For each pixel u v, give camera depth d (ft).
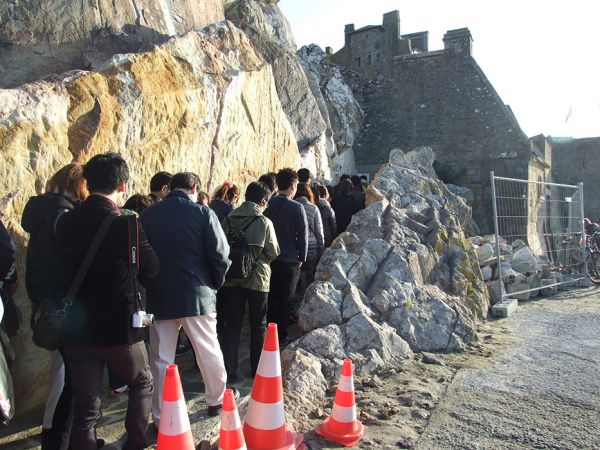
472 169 60.08
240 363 15.85
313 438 10.99
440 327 17.53
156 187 14.62
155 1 23.63
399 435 11.19
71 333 8.83
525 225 29.37
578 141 94.17
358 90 68.90
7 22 17.04
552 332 19.47
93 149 15.37
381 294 17.53
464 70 62.59
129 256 9.11
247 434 9.91
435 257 21.34
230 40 26.86
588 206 93.56
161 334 11.18
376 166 64.44
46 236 9.92
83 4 19.53
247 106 25.95
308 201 19.63
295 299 21.44
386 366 15.11
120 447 10.85
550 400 13.00
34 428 12.02
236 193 17.42
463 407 12.59
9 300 10.77
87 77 15.88
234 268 13.12
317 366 13.93
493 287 23.97
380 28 86.84
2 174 12.60
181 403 8.45
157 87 18.42
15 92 13.47
